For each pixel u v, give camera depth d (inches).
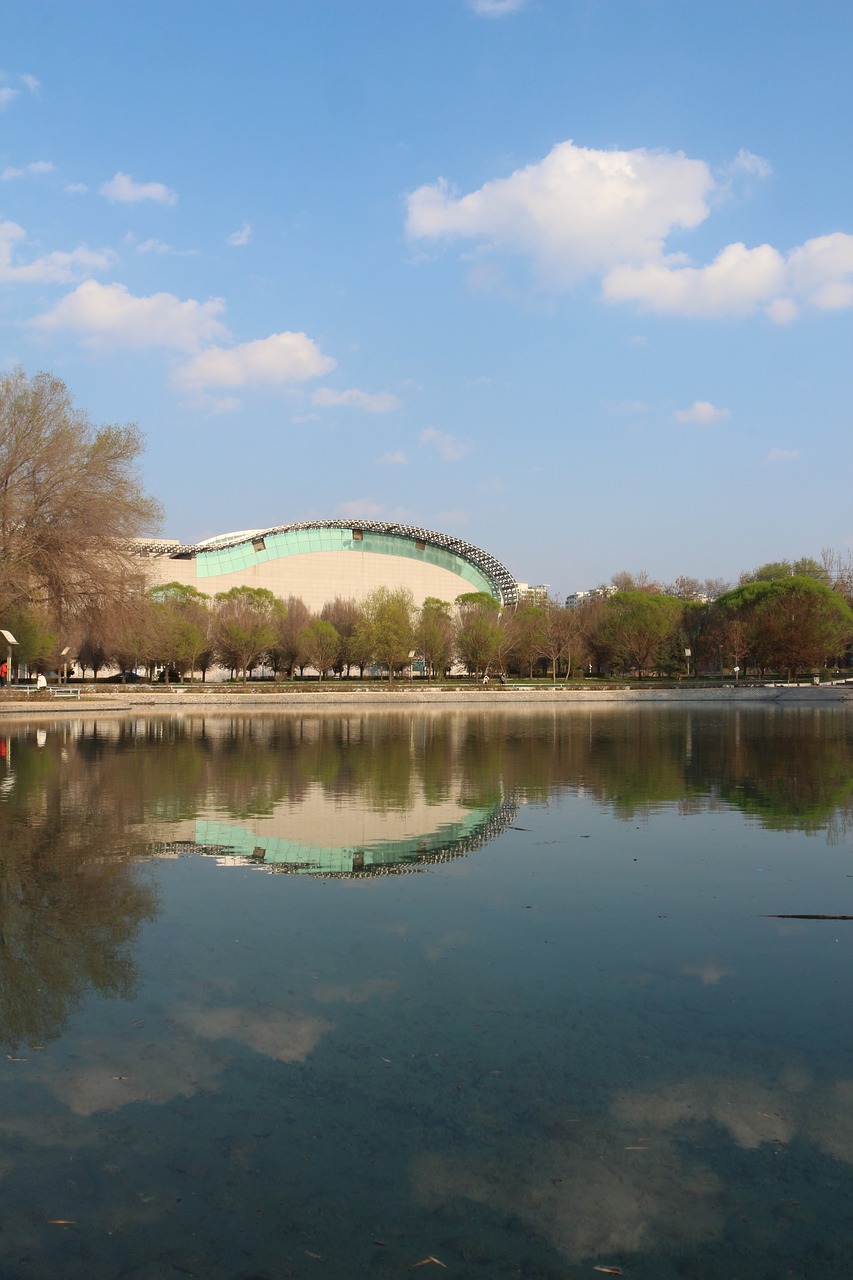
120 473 1357.0
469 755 844.6
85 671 3459.6
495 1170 149.4
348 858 377.4
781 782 631.8
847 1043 195.8
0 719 1464.1
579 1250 130.4
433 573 4940.9
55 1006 215.5
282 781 635.5
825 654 2810.0
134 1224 135.6
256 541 4566.9
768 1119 165.2
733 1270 126.0
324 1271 125.6
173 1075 180.7
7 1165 150.7
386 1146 156.1
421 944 261.1
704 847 400.5
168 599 3031.5
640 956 251.3
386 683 2839.6
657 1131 160.9
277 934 270.5
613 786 607.8
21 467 1289.4
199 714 1697.8
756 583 3216.0
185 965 243.6
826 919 287.7
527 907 300.2
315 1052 190.4
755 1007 215.2
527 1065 184.7
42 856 380.2
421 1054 189.3
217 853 386.6
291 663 3376.0
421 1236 133.0
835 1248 131.0
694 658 3400.6
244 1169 149.7
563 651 3142.2
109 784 617.0
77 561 1321.4
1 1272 125.0
